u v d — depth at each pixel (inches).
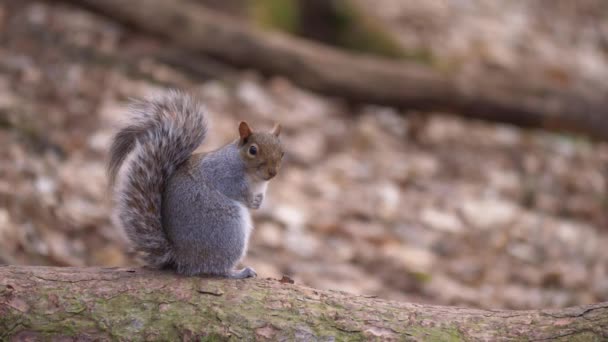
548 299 408.5
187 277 222.1
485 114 612.7
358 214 468.8
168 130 232.1
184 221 229.9
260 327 202.7
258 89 593.0
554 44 824.3
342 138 568.4
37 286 210.2
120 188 230.8
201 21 601.0
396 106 613.6
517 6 874.8
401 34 732.7
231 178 239.5
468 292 400.8
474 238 470.0
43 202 375.6
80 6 587.8
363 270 406.6
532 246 474.0
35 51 547.8
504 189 546.6
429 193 518.6
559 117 608.7
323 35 703.7
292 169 507.2
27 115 457.1
